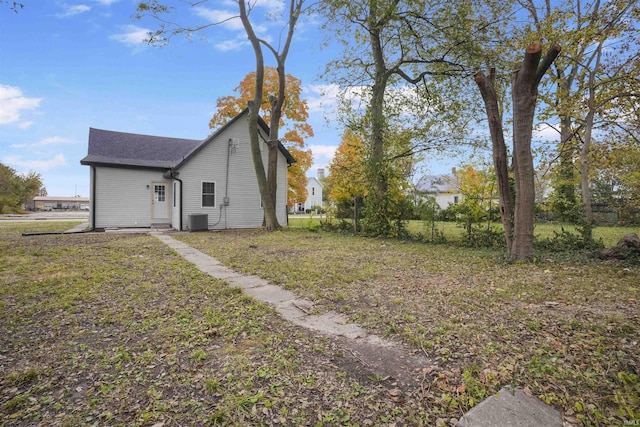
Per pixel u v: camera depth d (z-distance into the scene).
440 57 12.20
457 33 11.05
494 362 2.68
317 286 5.21
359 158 13.79
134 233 13.65
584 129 10.00
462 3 10.63
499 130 7.52
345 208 15.59
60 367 2.66
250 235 13.10
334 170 14.73
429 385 2.39
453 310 3.98
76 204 79.44
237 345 3.07
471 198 10.05
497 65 11.32
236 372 2.57
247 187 17.36
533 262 6.94
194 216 14.74
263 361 2.75
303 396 2.27
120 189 15.86
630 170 11.95
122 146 17.25
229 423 2.00
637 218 15.41
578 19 8.59
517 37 10.43
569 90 9.96
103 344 3.10
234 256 8.04
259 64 14.04
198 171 16.06
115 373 2.57
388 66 13.51
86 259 7.40
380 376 2.52
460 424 1.99
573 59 8.96
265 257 7.88
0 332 3.36
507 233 7.71
